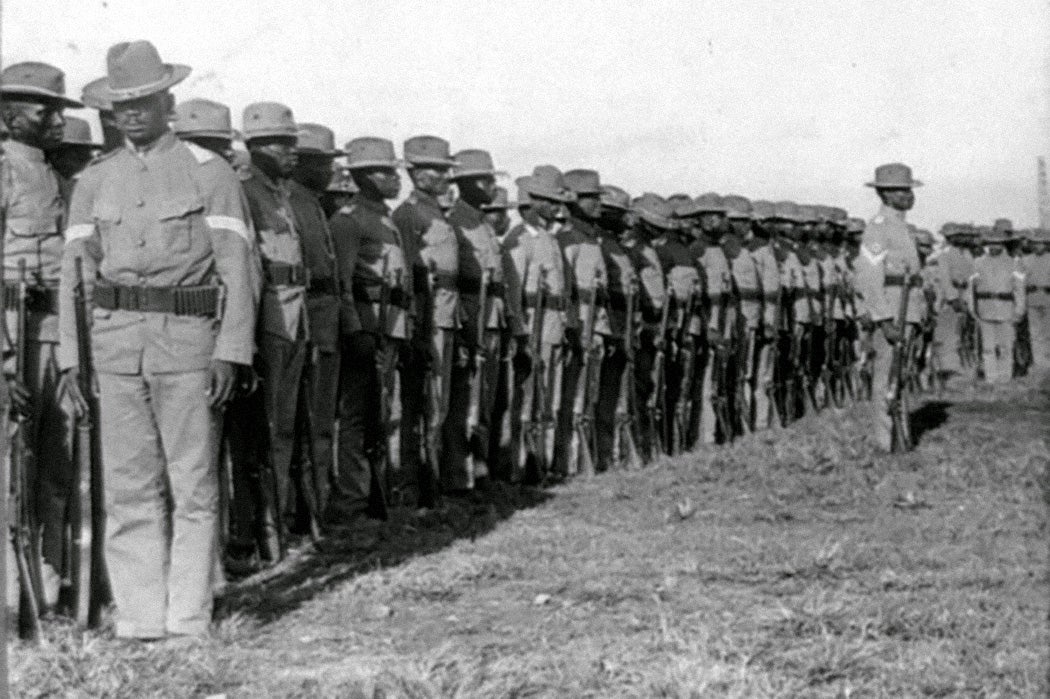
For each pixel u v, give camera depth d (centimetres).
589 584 658
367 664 522
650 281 1131
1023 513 855
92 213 554
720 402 1220
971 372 1941
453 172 949
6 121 613
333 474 861
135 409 554
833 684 491
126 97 539
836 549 721
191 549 560
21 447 550
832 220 1620
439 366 878
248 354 560
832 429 1291
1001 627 561
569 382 1045
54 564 612
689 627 571
